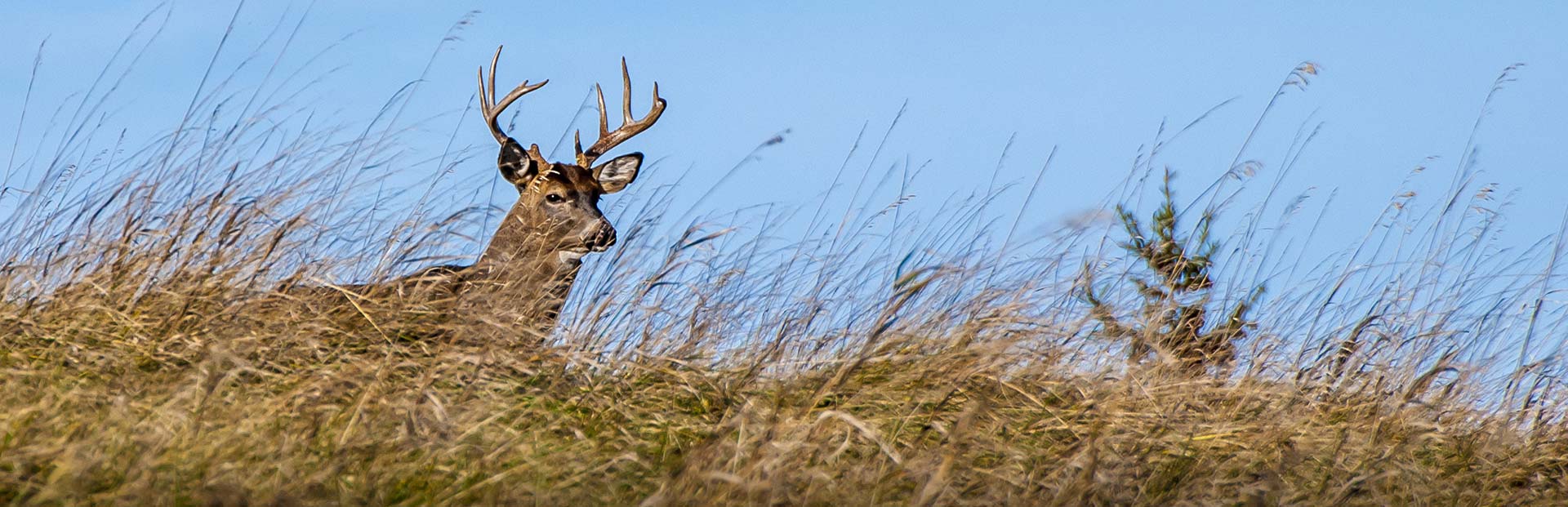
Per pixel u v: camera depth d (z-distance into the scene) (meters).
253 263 14.23
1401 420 15.59
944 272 14.24
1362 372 16.38
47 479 10.14
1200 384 15.41
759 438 11.96
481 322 14.35
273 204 14.56
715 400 13.85
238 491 9.84
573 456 12.05
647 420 13.23
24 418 10.82
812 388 13.68
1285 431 14.59
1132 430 14.12
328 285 14.02
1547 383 16.72
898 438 13.35
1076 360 15.36
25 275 13.91
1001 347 13.96
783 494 11.37
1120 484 12.96
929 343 14.59
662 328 15.17
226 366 12.38
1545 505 15.21
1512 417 16.48
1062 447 13.47
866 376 14.05
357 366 12.78
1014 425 14.09
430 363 13.30
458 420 11.93
